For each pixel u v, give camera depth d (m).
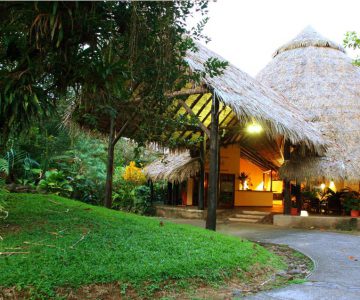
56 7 3.50
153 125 5.75
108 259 3.98
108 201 9.69
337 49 15.66
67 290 3.34
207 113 11.25
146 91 5.33
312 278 4.66
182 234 5.61
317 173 10.72
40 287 3.26
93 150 15.52
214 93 8.05
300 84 14.15
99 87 4.72
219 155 14.01
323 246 7.28
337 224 10.70
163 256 4.32
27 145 13.03
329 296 3.84
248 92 9.95
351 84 13.55
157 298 3.56
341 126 12.09
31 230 4.86
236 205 14.85
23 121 4.53
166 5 4.51
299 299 3.73
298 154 11.76
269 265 5.12
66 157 13.95
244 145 14.70
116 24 4.50
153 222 6.54
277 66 15.74
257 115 8.65
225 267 4.43
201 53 9.86
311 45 15.70
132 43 4.43
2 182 7.94
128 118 6.69
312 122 12.49
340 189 13.25
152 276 3.78
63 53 4.29
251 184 16.75
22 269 3.47
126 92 5.50
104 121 10.37
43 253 3.90
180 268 4.04
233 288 4.07
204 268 4.24
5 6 3.83
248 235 8.80
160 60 4.73
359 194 11.79
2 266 3.51
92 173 14.24
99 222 5.72
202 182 12.79
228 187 14.55
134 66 4.72
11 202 6.98
